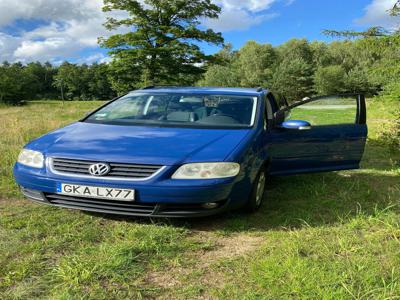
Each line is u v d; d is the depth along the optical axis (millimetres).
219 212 3555
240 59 78438
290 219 3939
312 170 5117
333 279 2656
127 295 2512
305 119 5141
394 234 3477
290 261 2881
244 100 4777
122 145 3646
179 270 2861
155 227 3562
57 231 3459
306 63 72688
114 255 2922
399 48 7250
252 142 3926
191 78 32250
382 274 2768
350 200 4641
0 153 6570
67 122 12773
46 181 3527
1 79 55812
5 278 2648
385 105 7926
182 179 3342
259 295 2529
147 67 30312
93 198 3441
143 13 30203
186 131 4047
